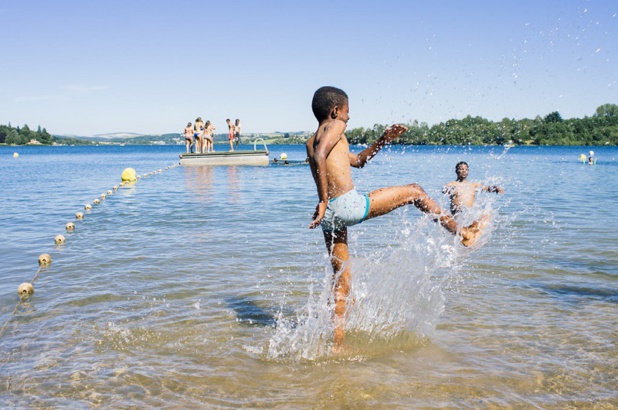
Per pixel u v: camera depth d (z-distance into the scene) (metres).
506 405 3.51
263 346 4.62
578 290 6.20
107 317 5.36
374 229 10.39
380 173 25.66
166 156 72.44
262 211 13.45
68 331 4.98
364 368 4.14
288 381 3.93
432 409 3.46
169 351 4.52
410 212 13.10
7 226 11.56
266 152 36.75
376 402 3.56
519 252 8.17
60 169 38.69
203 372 4.09
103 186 22.44
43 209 14.54
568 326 5.00
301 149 115.06
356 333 4.83
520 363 4.18
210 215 12.77
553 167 34.31
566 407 3.48
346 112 4.62
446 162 36.44
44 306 5.74
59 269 7.40
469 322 5.16
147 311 5.55
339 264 4.67
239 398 3.65
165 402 3.60
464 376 3.96
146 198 17.00
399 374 4.02
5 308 5.68
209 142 38.06
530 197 16.28
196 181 23.80
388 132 4.84
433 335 4.81
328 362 4.28
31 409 3.52
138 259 7.96
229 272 7.13
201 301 5.89
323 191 4.30
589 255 7.95
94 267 7.49
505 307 5.60
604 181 22.92
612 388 3.75
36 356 4.42
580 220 11.45
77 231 10.73
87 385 3.88
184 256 8.13
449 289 6.27
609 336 4.73
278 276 6.93
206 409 3.49
